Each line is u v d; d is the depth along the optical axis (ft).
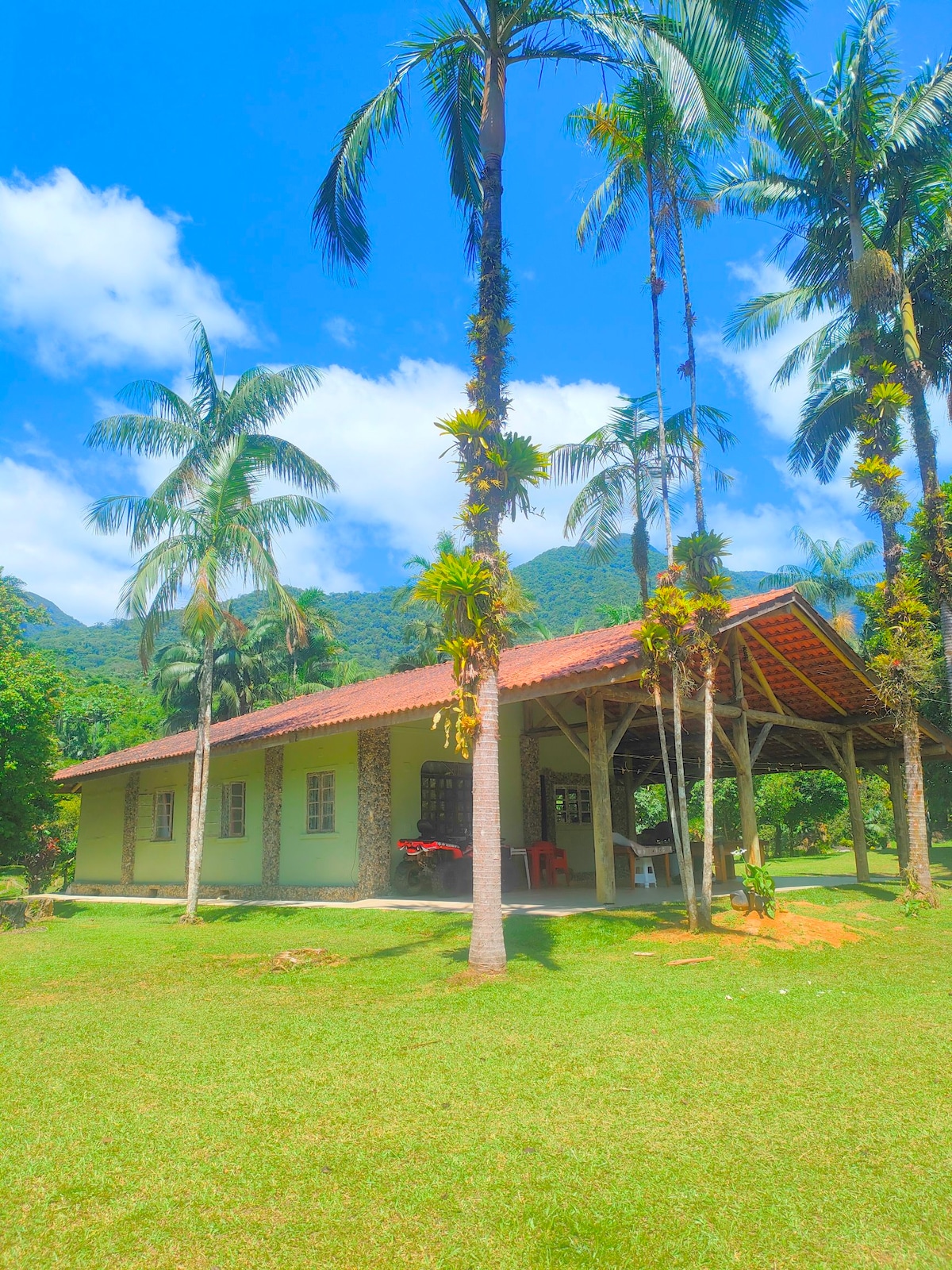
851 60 48.57
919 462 53.16
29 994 24.95
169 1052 17.74
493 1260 9.57
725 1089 14.85
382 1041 17.98
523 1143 12.62
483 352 27.76
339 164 33.04
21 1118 14.08
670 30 27.53
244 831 57.57
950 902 43.32
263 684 144.25
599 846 38.14
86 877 75.56
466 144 35.09
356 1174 11.69
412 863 47.19
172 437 47.88
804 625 43.14
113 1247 9.95
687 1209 10.62
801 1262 9.50
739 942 29.58
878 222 53.06
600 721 38.63
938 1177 11.49
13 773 55.93
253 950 32.24
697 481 43.68
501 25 29.60
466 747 25.91
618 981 23.71
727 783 108.88
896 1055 16.83
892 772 59.93
